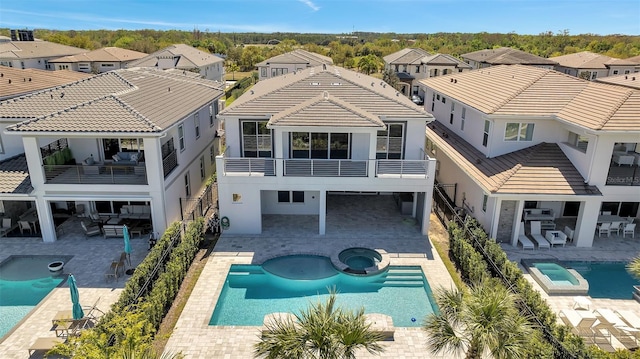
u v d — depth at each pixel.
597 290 16.53
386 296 16.47
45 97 21.41
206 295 16.03
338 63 110.12
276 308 15.74
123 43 115.69
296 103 21.61
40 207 19.38
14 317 14.90
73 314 13.56
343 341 9.47
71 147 21.73
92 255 18.86
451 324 10.29
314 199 23.22
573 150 19.84
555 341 11.85
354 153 21.98
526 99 21.80
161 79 27.69
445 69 68.25
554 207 21.89
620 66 65.19
